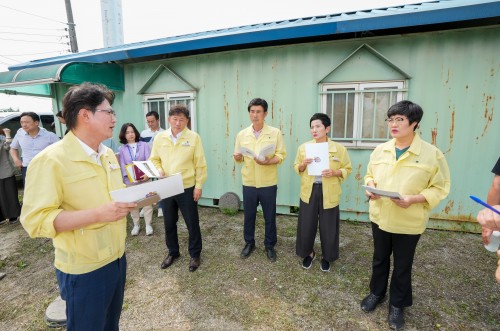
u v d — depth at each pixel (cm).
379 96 362
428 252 307
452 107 338
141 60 478
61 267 132
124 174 356
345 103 378
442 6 311
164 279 269
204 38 383
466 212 351
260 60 405
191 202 277
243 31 380
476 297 234
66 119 130
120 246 148
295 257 304
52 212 118
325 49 373
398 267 197
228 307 228
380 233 204
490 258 293
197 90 450
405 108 179
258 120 284
